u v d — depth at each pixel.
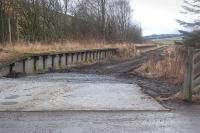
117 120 8.59
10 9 35.81
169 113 9.46
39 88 13.48
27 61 23.19
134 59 41.94
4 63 20.23
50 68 26.41
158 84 16.41
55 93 12.34
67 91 12.81
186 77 11.19
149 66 22.23
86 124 8.16
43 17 48.78
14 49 25.38
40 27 47.59
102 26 67.00
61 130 7.61
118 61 37.91
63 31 53.53
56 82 15.52
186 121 8.55
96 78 18.98
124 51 50.12
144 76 20.02
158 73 20.00
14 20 39.78
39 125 8.01
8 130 7.55
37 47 28.41
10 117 8.80
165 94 12.84
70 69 26.19
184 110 9.87
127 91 13.14
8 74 20.62
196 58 11.50
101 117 8.90
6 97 11.58
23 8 44.66
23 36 45.66
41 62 25.34
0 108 9.89
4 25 37.62
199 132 7.58
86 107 10.09
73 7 59.91
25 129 7.64
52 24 50.06
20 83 14.84
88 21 63.44
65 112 9.44
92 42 46.62
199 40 34.03
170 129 7.80
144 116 9.06
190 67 11.11
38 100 11.06
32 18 46.34
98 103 10.69
